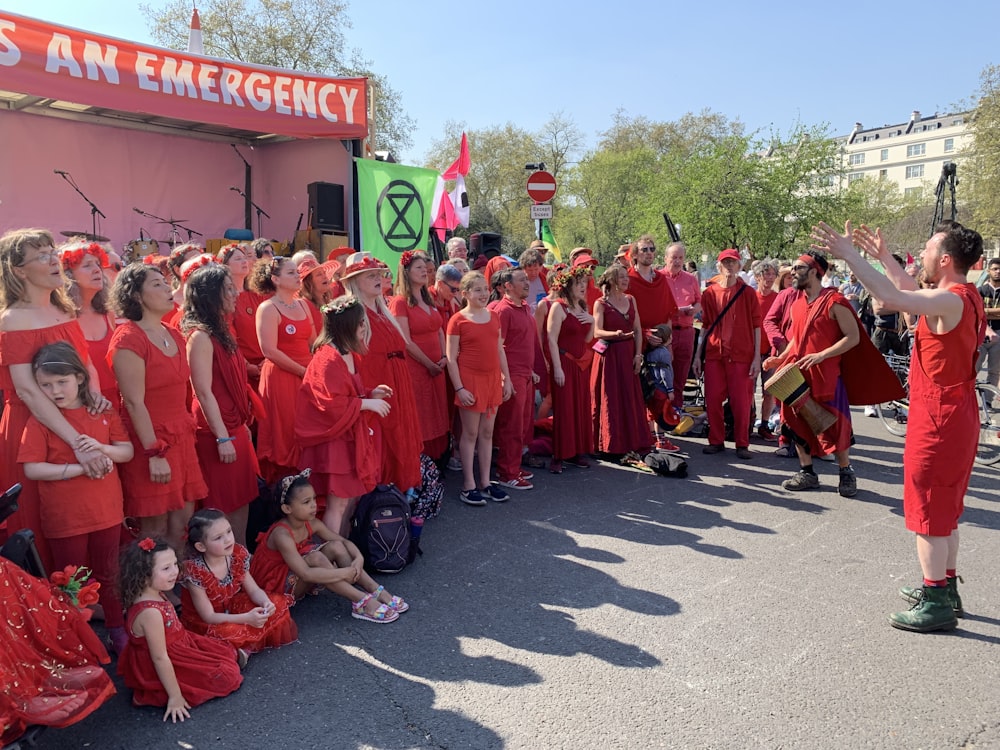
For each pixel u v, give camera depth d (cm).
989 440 700
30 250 296
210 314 380
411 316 546
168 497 343
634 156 4231
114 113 949
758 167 2912
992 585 407
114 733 276
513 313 582
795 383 549
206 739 273
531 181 1019
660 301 685
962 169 3050
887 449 724
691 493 576
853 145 11406
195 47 955
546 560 443
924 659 330
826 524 504
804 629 357
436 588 405
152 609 286
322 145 1011
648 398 686
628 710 290
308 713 289
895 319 926
